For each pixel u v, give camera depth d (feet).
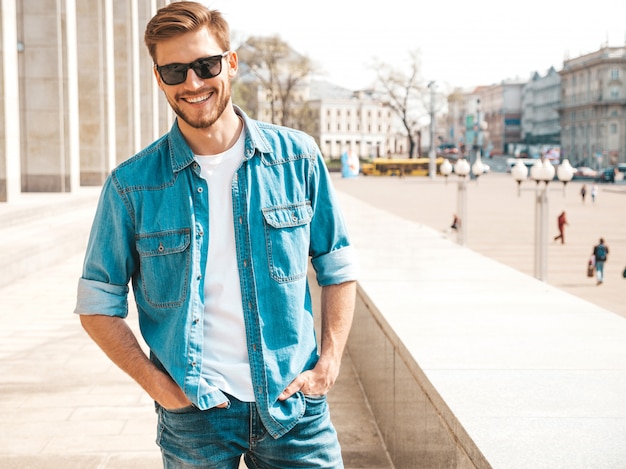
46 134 68.64
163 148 7.20
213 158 7.09
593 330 13.66
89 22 79.92
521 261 71.00
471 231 97.30
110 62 81.76
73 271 40.14
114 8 92.38
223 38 7.00
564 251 81.76
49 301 31.55
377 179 278.67
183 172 7.04
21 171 69.00
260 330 6.93
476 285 19.31
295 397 7.06
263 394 6.88
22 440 15.52
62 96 68.49
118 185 7.08
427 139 545.44
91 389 19.03
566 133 424.05
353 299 7.51
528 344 12.62
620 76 378.94
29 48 68.18
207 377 6.90
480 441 8.28
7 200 55.16
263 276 7.01
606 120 379.96
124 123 93.35
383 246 30.01
